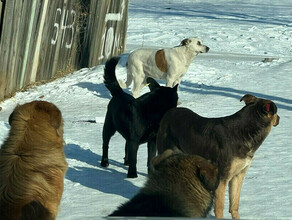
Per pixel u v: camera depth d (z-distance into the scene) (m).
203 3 57.25
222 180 9.00
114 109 11.84
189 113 9.77
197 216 5.66
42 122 5.54
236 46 33.84
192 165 5.80
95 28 24.83
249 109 9.01
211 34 36.66
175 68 18.62
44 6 21.77
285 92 19.92
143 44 32.09
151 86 11.45
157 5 54.00
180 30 37.59
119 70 23.47
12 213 5.14
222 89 20.45
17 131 5.48
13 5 19.59
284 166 12.03
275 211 9.46
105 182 11.14
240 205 9.79
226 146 9.00
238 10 51.94
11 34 19.69
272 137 14.42
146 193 5.70
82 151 13.34
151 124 11.27
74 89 20.86
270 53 32.31
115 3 26.44
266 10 52.47
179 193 5.63
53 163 5.48
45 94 20.42
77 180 11.19
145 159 12.91
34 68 21.83
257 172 11.62
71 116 17.30
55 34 23.09
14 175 5.26
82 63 24.91
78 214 9.11
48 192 5.37
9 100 19.58
